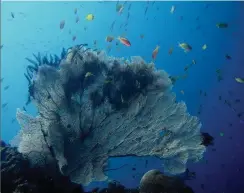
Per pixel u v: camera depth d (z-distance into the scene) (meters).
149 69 5.12
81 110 4.39
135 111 4.68
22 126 4.31
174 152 4.63
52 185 4.25
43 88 4.32
